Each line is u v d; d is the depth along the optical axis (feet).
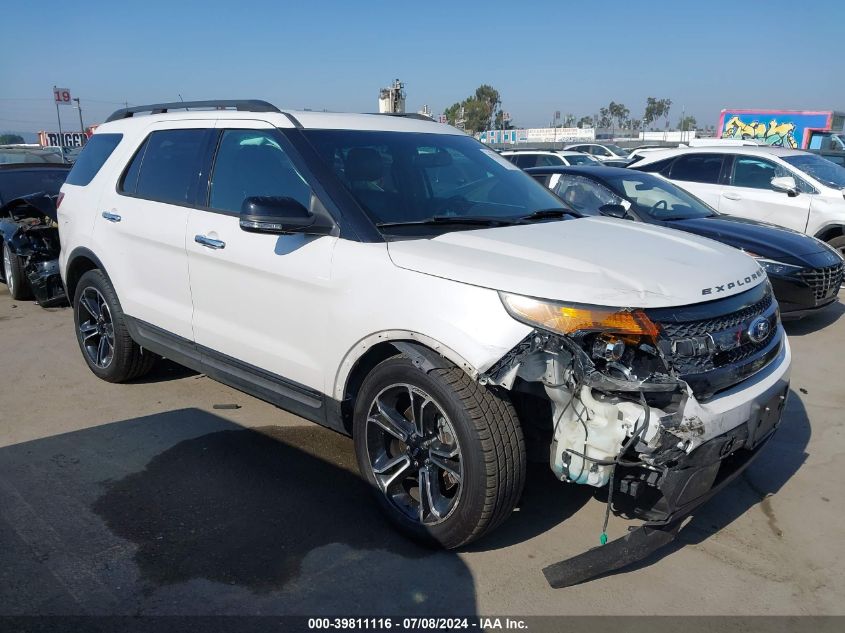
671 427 8.66
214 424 14.78
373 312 10.12
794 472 13.17
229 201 12.83
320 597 9.37
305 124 12.50
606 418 8.87
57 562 9.97
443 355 9.38
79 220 16.42
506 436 9.36
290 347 11.73
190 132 14.15
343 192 11.19
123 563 9.98
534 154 57.47
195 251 13.07
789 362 10.96
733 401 9.36
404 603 9.29
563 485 12.42
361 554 10.31
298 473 12.70
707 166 32.27
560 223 12.10
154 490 12.02
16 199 24.93
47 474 12.55
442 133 14.38
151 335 14.75
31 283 24.27
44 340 20.93
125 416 15.15
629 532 9.70
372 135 12.94
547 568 9.59
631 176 25.40
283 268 11.41
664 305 9.04
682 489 8.94
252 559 10.14
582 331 8.79
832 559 10.52
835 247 28.58
